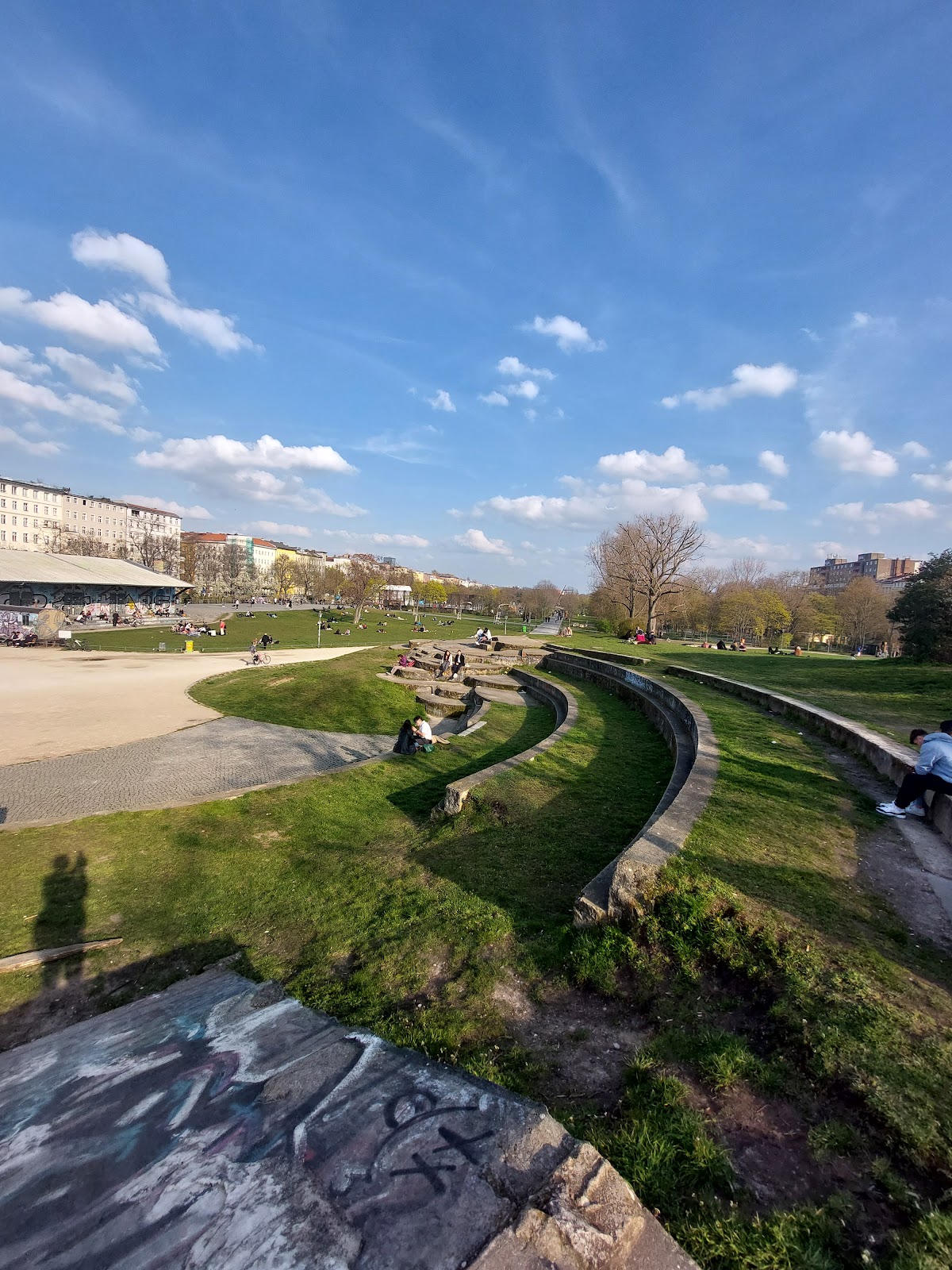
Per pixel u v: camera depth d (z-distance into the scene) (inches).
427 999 180.2
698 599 2682.1
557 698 761.6
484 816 321.1
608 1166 104.7
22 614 1699.1
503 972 191.0
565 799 339.9
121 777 476.1
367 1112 117.8
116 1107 123.0
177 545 4571.9
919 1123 115.1
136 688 898.7
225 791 418.6
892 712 536.7
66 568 2357.3
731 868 211.2
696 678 778.8
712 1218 105.2
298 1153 106.8
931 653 858.1
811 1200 107.4
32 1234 92.4
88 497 5147.6
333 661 1087.0
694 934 183.0
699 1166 114.5
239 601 4052.7
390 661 1109.1
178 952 230.4
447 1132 111.7
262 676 964.0
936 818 261.3
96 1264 86.2
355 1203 95.4
